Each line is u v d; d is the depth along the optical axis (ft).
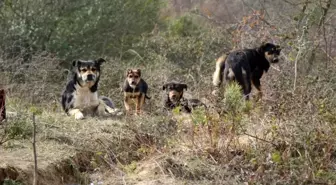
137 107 34.78
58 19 55.93
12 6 54.54
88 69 33.63
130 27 60.90
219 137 26.53
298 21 41.63
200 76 41.42
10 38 51.31
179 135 27.68
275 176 23.93
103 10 57.93
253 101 31.27
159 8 65.16
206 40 51.01
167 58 51.21
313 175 24.02
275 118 27.32
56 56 50.39
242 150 26.32
